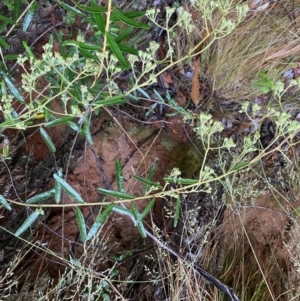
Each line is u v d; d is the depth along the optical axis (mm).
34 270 1545
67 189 1133
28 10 1235
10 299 1363
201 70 1707
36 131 1491
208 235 1646
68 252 1609
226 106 1761
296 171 1784
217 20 1591
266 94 1728
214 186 1667
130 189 1692
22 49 1499
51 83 1225
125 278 1570
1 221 1472
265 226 1803
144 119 1716
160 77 1700
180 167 1733
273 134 1771
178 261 1536
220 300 1615
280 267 1767
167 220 1675
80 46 1083
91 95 1114
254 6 1618
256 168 1759
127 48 1143
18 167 1456
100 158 1668
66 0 1524
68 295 1543
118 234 1688
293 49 1647
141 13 1129
